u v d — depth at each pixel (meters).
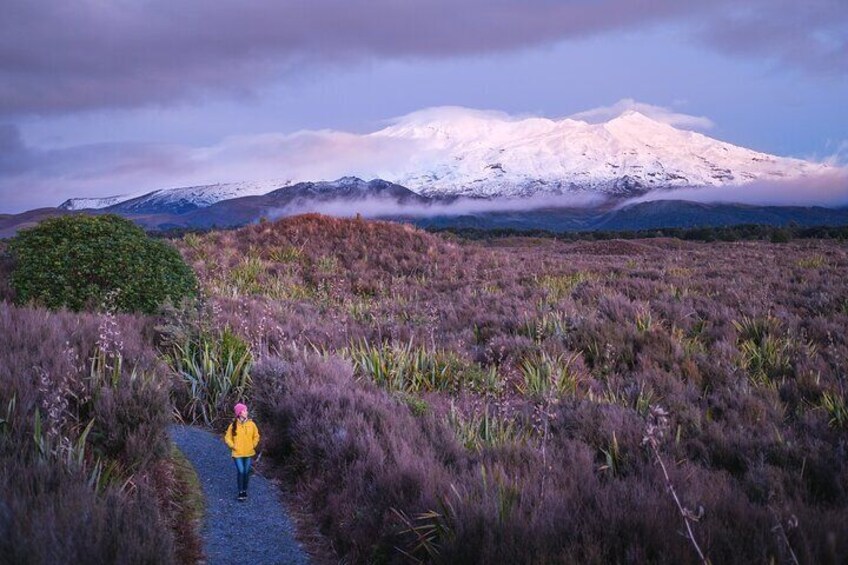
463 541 4.61
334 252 29.31
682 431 8.16
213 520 5.96
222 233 31.25
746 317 15.45
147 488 5.75
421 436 7.36
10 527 4.16
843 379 10.73
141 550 4.25
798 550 4.15
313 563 5.37
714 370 11.50
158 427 6.68
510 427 7.74
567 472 6.01
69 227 13.82
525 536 4.46
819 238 63.12
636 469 6.52
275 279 24.03
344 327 14.75
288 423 8.01
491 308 18.41
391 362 11.05
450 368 11.17
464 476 5.80
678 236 76.12
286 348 11.39
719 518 4.70
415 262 28.69
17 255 14.20
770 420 8.86
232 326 12.48
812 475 6.52
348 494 6.08
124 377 7.57
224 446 7.98
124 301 12.93
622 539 4.41
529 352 12.43
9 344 8.02
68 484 4.90
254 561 5.31
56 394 6.04
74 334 8.85
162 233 57.84
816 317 15.83
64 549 3.99
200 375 9.34
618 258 39.84
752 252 40.22
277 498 6.64
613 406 8.88
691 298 19.05
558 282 23.67
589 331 13.92
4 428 5.76
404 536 5.11
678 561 4.05
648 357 12.33
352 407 8.04
